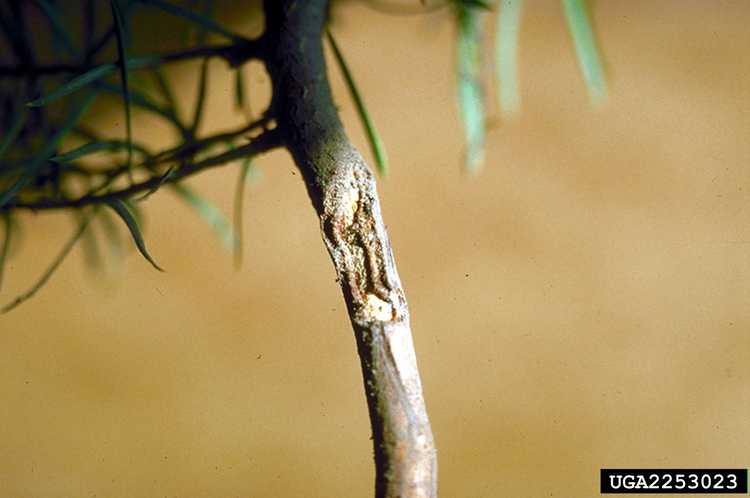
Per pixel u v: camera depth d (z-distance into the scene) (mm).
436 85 714
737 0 731
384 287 435
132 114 614
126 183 529
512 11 491
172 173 455
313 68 449
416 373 430
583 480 717
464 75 505
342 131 445
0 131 504
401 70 712
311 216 725
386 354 430
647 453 724
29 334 730
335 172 441
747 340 728
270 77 453
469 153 601
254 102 663
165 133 631
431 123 718
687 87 730
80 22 587
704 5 729
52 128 504
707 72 730
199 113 480
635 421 725
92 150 464
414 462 424
